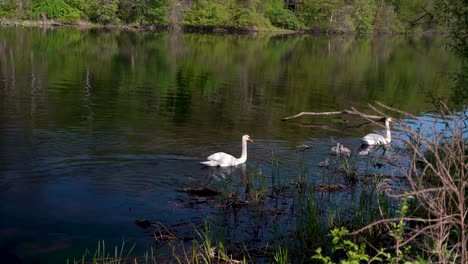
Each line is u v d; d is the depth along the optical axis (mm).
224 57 42000
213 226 8414
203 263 7113
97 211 8844
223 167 11844
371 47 62906
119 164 11539
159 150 12922
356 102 23250
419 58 48094
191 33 76062
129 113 17469
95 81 25266
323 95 24875
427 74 35062
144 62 35562
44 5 71125
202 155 12797
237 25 88312
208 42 58688
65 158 11703
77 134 13992
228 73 31906
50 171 10766
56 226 8180
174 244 7738
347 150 13305
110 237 7902
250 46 55781
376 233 7715
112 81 25688
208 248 7242
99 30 69000
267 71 34031
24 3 71125
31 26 67500
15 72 26703
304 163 12430
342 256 7434
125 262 7098
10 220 8281
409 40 79750
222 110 19359
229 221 8680
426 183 7051
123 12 78938
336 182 10953
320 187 10570
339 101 23297
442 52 55781
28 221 8289
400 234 5777
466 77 10625
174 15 80500
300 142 14805
